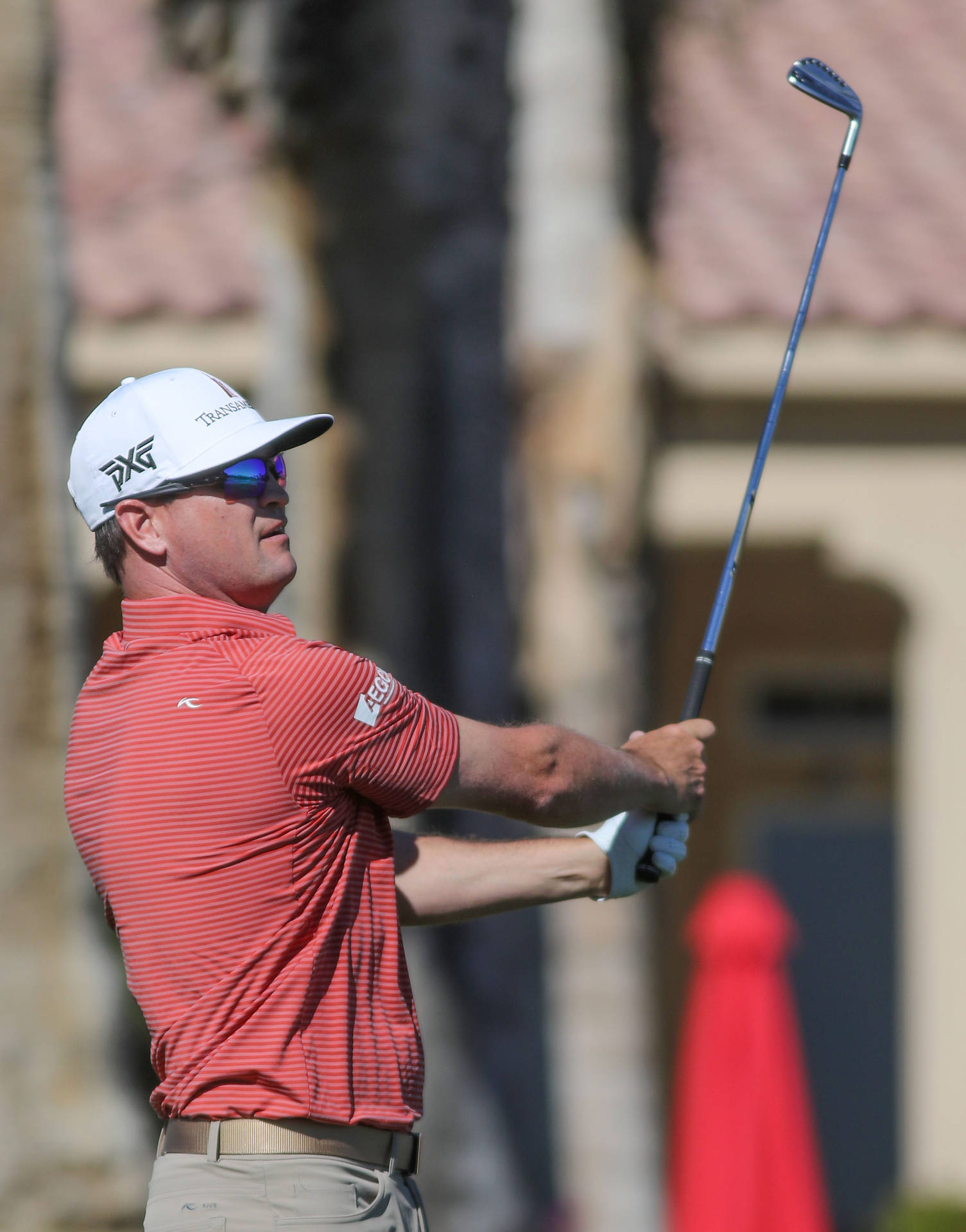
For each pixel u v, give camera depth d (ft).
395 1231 33.37
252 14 76.43
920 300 124.77
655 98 76.18
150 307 123.03
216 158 134.41
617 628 73.51
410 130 75.92
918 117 141.28
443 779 34.65
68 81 144.25
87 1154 67.21
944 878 131.34
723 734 151.94
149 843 33.55
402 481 77.30
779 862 152.66
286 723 33.58
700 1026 90.63
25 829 68.39
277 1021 32.99
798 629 151.12
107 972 70.18
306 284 77.56
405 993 34.65
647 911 75.46
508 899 37.60
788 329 124.57
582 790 36.47
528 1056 78.54
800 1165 87.40
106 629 138.21
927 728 131.54
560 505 73.15
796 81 43.65
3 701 68.54
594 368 72.84
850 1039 152.35
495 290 77.10
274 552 36.09
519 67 74.74
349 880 34.19
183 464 35.01
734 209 132.57
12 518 69.00
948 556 130.93
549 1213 78.64
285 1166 32.53
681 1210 89.45
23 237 69.77
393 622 77.10
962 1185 128.47
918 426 130.41
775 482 130.31
